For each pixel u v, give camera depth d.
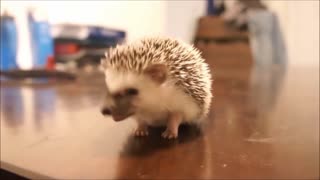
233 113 0.44
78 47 1.00
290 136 0.33
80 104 0.51
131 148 0.29
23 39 0.92
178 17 1.39
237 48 1.39
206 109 0.35
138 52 0.32
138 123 0.33
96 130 0.35
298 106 0.50
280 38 1.46
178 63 0.32
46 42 0.92
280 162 0.25
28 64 0.93
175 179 0.22
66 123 0.38
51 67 0.92
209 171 0.24
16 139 0.32
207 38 1.43
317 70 1.19
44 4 0.98
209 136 0.32
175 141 0.31
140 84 0.31
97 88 0.68
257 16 1.40
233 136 0.33
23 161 0.26
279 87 0.73
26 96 0.59
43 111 0.46
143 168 0.24
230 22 1.42
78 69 0.96
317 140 0.31
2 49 0.83
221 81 0.85
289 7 1.61
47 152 0.28
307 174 0.23
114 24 1.18
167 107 0.32
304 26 1.64
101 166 0.25
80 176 0.23
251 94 0.63
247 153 0.27
